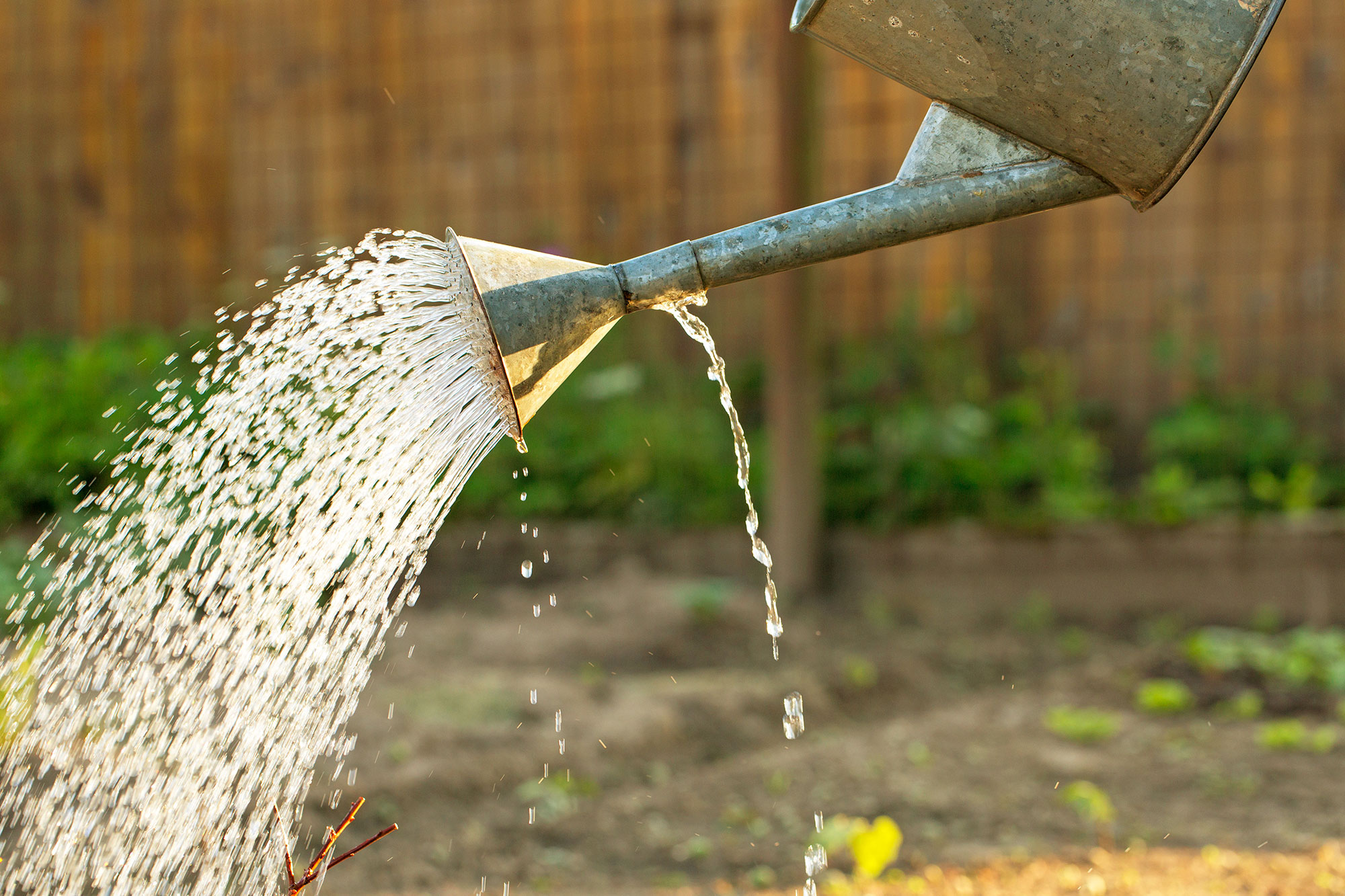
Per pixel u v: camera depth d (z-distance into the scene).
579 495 10.20
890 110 10.57
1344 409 9.84
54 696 3.76
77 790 3.49
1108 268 10.34
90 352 11.13
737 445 3.37
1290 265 9.97
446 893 4.52
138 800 3.42
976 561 9.18
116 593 3.42
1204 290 10.15
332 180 11.84
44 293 12.35
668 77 11.18
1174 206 10.20
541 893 4.56
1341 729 6.29
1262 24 2.40
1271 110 9.98
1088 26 2.43
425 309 2.89
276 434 3.20
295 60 11.88
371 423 3.01
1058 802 5.39
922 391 10.45
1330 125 9.87
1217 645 7.57
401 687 6.82
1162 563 8.88
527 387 2.59
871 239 2.62
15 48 12.33
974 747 6.22
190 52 12.05
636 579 9.20
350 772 5.51
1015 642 8.31
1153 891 4.31
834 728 6.71
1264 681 7.14
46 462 9.91
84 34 12.20
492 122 11.55
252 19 11.91
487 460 10.42
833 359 10.80
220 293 11.97
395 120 11.73
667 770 6.01
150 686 3.40
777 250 2.61
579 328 2.58
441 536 9.91
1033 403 10.18
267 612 3.28
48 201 12.33
